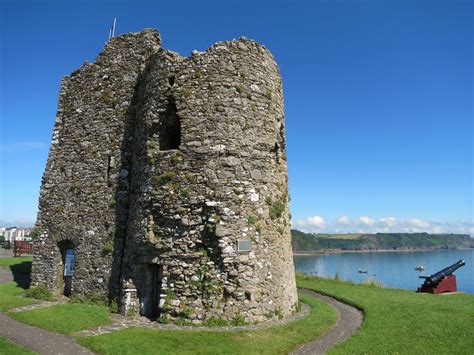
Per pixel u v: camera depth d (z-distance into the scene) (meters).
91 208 15.09
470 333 9.67
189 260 11.22
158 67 13.02
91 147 15.73
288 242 13.62
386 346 8.73
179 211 11.56
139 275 12.18
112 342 8.76
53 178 16.28
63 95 17.08
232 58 12.60
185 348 8.44
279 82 14.39
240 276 10.99
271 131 13.10
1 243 43.72
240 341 8.99
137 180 13.20
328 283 21.00
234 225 11.34
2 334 9.62
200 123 12.01
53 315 11.44
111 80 15.90
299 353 8.48
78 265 14.77
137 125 13.98
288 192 14.50
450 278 17.58
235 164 11.84
